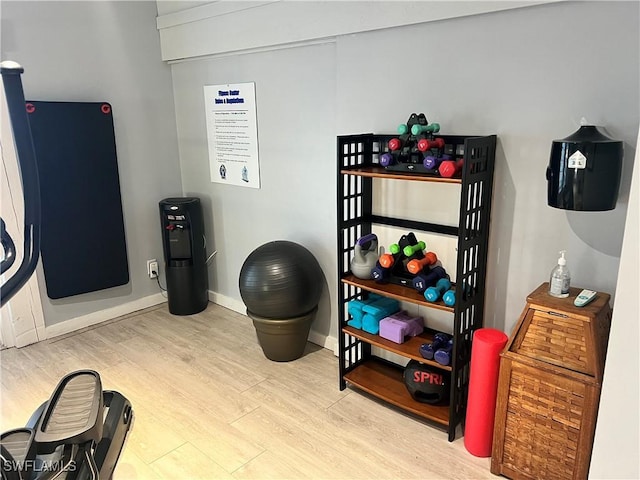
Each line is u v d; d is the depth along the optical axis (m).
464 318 2.19
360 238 2.55
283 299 2.77
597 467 1.64
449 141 2.23
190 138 3.79
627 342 1.50
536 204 2.06
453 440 2.26
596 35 1.79
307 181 3.03
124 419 1.78
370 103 2.53
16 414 2.50
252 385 2.74
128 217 3.69
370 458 2.16
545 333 1.85
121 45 3.47
